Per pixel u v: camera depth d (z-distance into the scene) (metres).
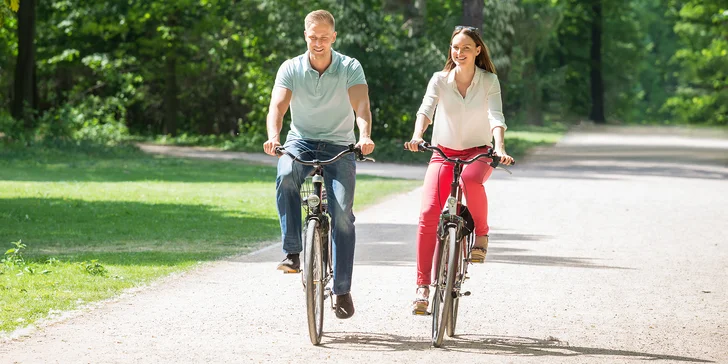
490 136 13.69
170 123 80.19
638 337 13.53
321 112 13.00
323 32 12.67
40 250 21.50
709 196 37.66
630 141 96.06
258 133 71.88
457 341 13.09
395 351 12.40
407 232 25.20
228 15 78.06
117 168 50.25
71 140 60.44
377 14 65.00
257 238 24.02
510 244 23.30
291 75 12.93
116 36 81.25
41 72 83.31
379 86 64.62
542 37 96.88
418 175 48.12
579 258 21.16
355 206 32.16
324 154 13.03
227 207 31.73
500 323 14.34
